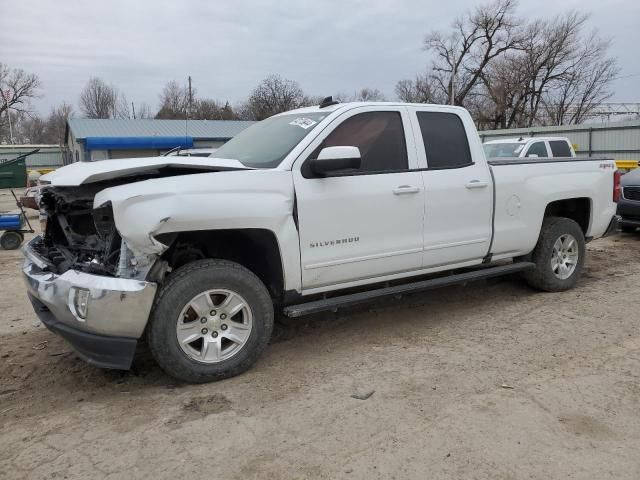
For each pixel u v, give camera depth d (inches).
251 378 160.6
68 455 121.8
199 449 123.5
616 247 364.8
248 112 2377.0
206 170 156.3
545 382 154.3
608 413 136.7
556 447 122.0
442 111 205.9
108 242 152.9
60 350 185.9
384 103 192.1
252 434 129.4
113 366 146.3
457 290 252.5
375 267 184.2
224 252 172.6
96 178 143.3
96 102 3125.0
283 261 163.3
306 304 172.9
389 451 121.3
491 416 135.9
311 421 135.1
